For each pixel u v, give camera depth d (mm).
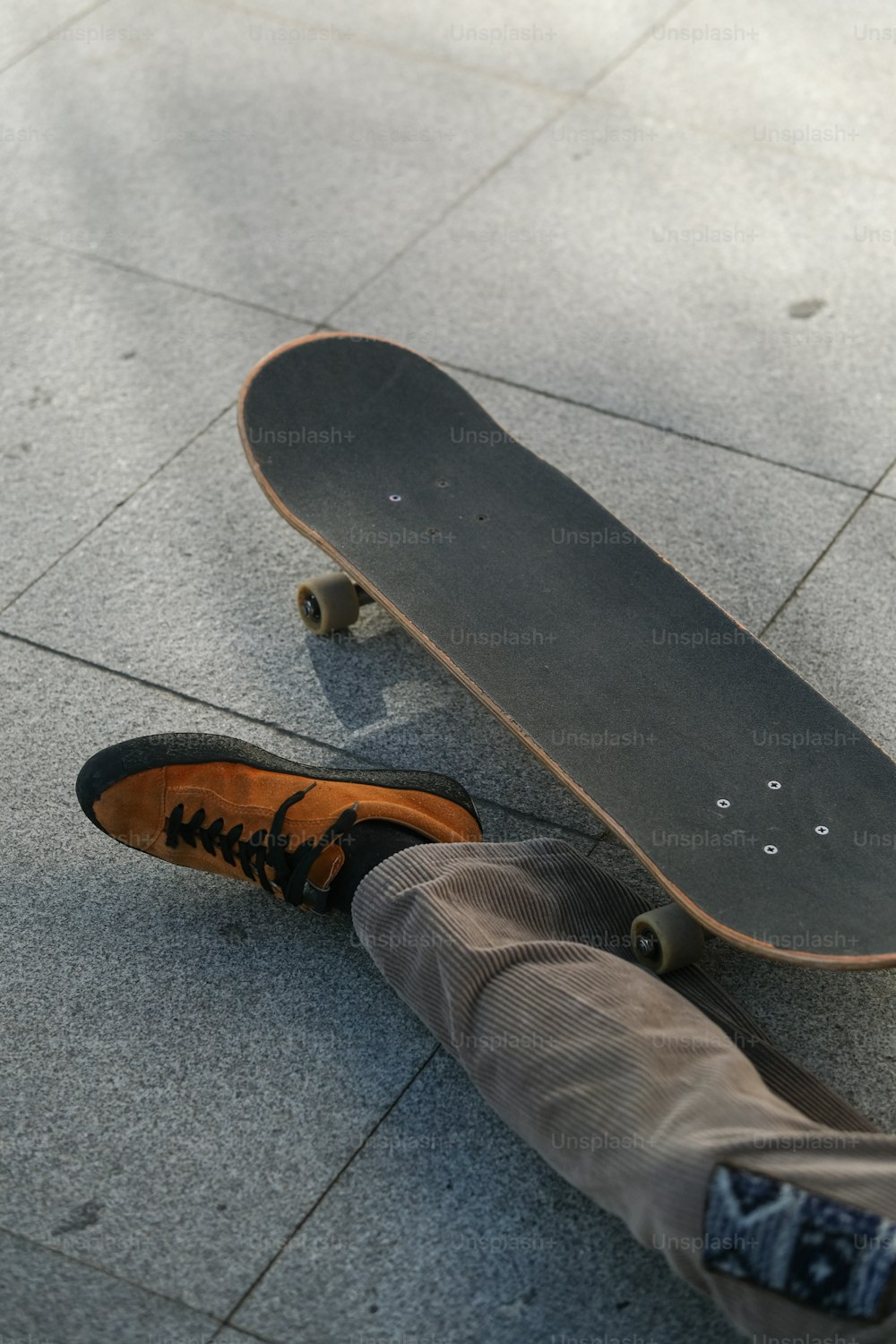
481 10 2883
